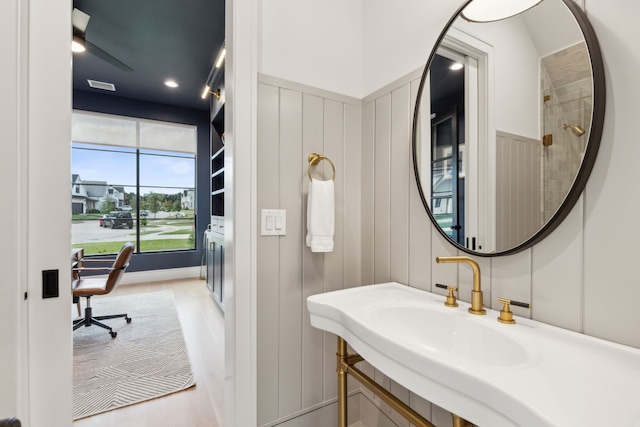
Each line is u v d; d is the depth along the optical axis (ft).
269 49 4.30
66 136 3.09
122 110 14.20
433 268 3.90
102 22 8.30
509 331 2.63
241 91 3.99
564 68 2.57
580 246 2.53
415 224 4.15
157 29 8.66
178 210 15.84
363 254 5.12
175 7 7.69
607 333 2.37
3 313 2.75
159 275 15.05
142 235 15.05
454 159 3.55
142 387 5.98
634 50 2.23
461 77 3.47
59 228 3.05
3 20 2.76
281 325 4.40
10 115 2.78
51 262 3.02
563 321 2.65
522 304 2.92
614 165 2.33
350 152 5.05
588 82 2.41
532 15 2.81
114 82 12.44
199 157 16.02
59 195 3.05
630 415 1.52
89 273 13.71
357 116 5.13
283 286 4.42
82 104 13.42
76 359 7.11
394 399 3.06
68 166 3.10
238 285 3.99
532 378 1.86
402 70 4.35
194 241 16.17
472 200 3.35
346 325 3.06
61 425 3.04
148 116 14.76
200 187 16.06
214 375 6.49
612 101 2.34
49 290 3.00
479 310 3.08
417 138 4.03
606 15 2.36
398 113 4.42
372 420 4.81
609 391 1.73
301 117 4.55
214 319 9.78
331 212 4.38
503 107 3.04
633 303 2.24
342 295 3.79
